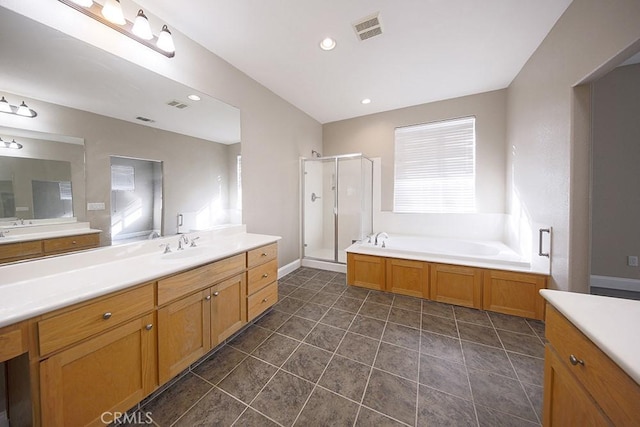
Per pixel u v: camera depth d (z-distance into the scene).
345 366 1.57
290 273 3.42
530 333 1.92
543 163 2.07
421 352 1.70
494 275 2.26
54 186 1.31
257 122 2.74
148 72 1.71
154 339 1.26
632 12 1.23
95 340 1.03
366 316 2.21
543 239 2.06
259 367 1.56
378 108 3.63
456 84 2.90
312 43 2.08
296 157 3.53
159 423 1.17
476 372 1.50
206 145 2.16
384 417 1.20
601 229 2.74
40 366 0.88
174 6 1.65
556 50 1.86
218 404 1.28
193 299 1.47
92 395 1.03
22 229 1.20
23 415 0.95
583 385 0.71
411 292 2.63
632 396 0.55
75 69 1.37
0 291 1.01
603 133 2.70
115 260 1.54
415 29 1.92
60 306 0.91
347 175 3.80
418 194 3.62
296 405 1.28
